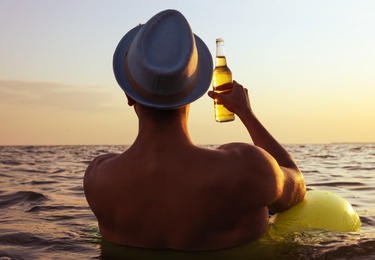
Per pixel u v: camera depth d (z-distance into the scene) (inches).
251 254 71.1
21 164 504.1
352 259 71.3
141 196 69.9
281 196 76.4
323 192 92.7
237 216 70.2
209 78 70.8
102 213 74.4
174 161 68.5
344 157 801.6
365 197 201.9
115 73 70.3
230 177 67.6
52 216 132.6
